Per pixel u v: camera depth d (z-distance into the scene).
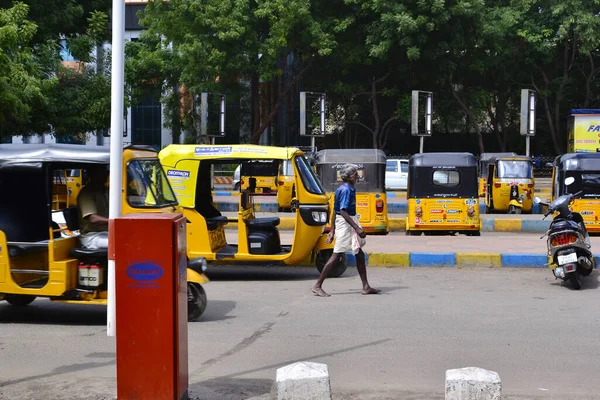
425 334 8.02
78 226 8.73
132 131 43.25
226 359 7.01
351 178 10.29
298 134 43.53
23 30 18.48
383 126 39.75
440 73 36.97
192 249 11.34
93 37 23.62
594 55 41.00
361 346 7.49
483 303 9.80
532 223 19.11
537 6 37.81
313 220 11.38
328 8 36.56
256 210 25.59
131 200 8.78
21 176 8.65
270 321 8.70
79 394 5.76
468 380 5.14
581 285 11.20
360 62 37.09
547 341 7.72
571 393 5.89
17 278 8.48
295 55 40.12
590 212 16.47
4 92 16.98
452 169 17.08
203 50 34.94
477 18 35.25
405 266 13.12
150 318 5.15
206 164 11.73
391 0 34.50
